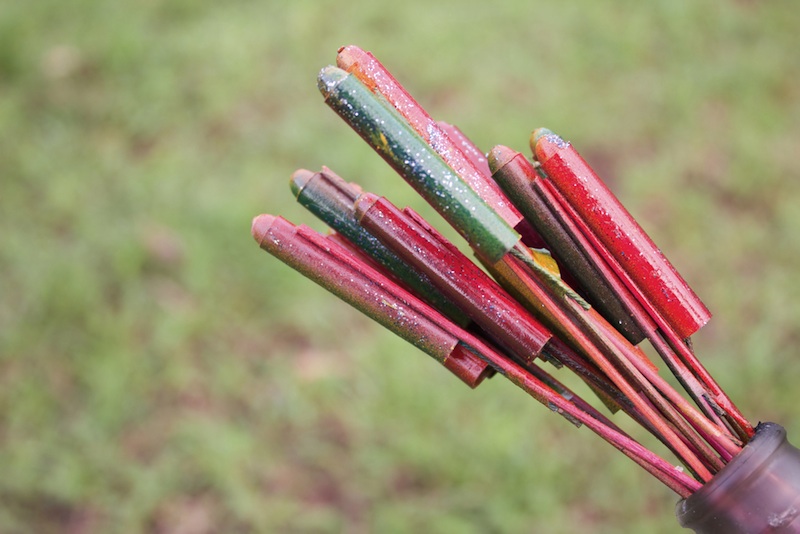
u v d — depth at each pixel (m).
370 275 0.45
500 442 1.01
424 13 1.57
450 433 1.03
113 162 1.32
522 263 0.45
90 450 1.01
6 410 1.04
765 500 0.43
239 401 1.07
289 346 1.12
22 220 1.23
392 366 1.09
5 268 1.17
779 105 1.47
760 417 1.06
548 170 0.45
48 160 1.31
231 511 0.98
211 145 1.35
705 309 0.45
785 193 1.32
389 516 0.97
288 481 1.01
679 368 0.45
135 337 1.11
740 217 1.29
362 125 0.43
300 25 1.53
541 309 0.45
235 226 1.22
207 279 1.17
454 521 0.97
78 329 1.11
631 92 1.46
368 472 1.01
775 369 1.10
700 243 1.24
